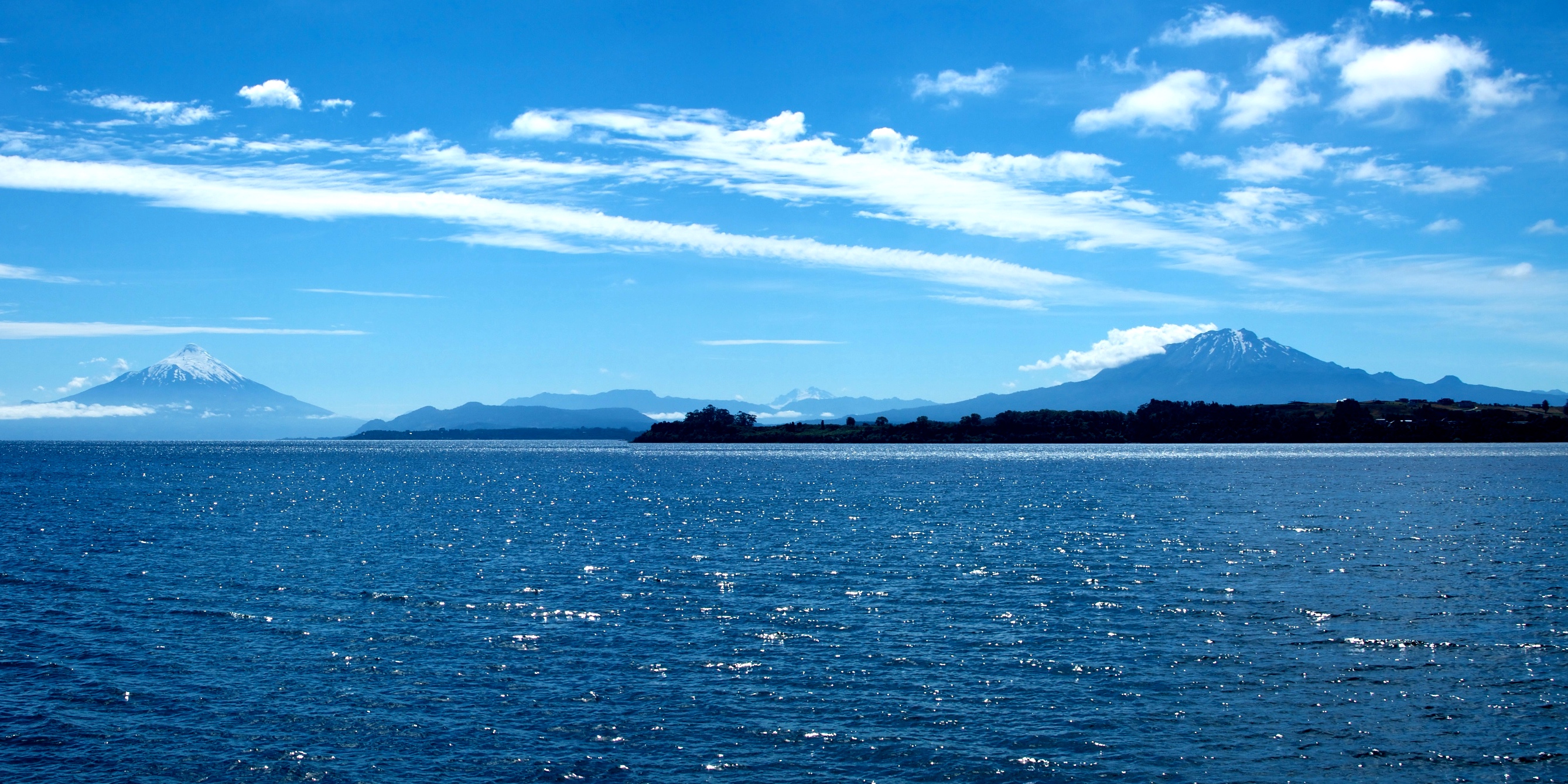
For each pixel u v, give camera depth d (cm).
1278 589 5178
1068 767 2712
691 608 4756
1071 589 5234
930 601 4931
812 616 4550
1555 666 3600
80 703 3259
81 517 9506
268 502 11775
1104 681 3450
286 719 3105
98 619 4484
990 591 5184
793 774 2680
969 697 3294
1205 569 5891
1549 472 17500
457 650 3919
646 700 3278
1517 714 3086
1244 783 2608
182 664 3697
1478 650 3831
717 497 12631
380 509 10775
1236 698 3253
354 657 3816
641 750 2847
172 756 2817
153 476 18425
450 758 2795
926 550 6906
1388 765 2711
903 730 2986
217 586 5369
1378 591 5100
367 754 2825
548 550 6969
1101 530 8075
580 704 3234
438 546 7231
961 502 11450
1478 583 5319
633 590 5266
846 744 2881
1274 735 2923
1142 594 5069
